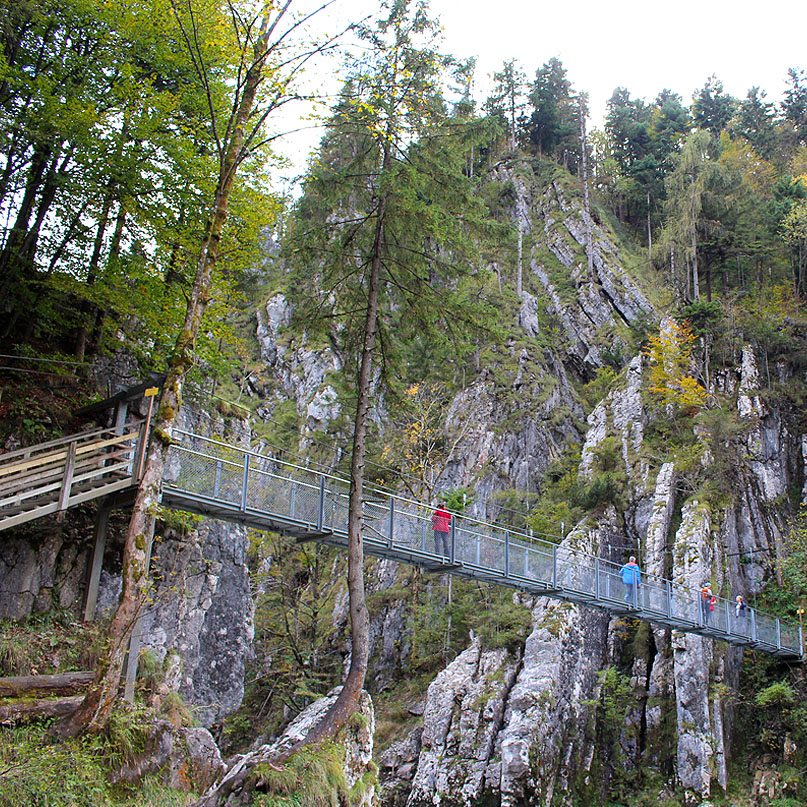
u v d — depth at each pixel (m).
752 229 49.69
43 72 15.78
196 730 12.34
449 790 25.09
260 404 51.56
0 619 12.26
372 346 16.11
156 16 15.77
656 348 41.41
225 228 16.91
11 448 13.91
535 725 24.95
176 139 15.44
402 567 37.25
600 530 32.97
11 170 15.52
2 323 15.74
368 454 36.31
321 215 15.95
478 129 15.48
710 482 33.53
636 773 25.72
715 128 68.94
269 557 37.62
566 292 55.00
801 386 40.03
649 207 62.19
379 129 14.36
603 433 40.59
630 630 29.64
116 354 17.72
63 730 9.80
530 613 29.36
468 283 16.28
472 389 44.62
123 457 13.54
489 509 37.72
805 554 29.92
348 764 11.62
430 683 29.08
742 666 27.62
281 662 32.34
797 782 23.33
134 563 10.41
